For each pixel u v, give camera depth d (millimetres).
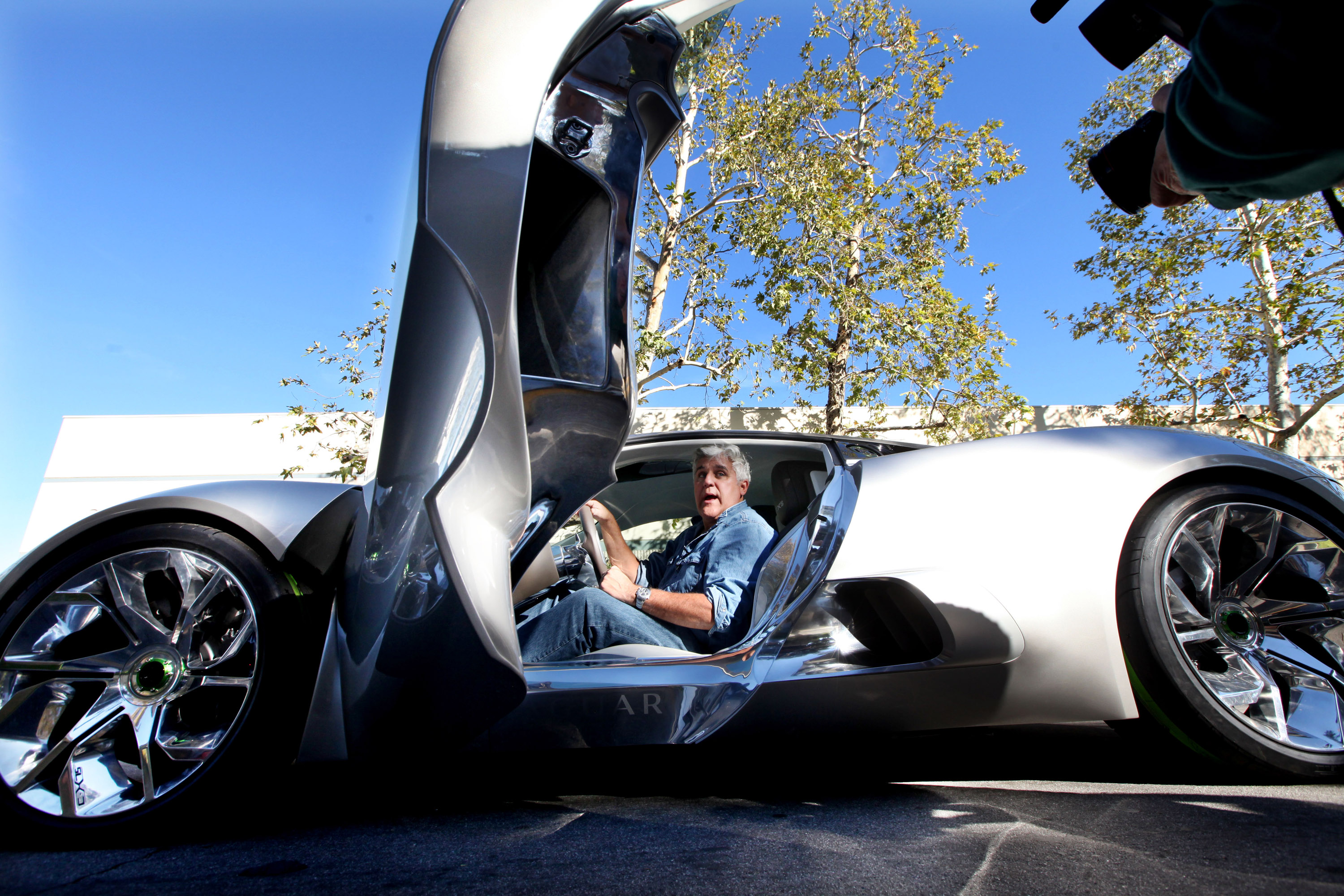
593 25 1330
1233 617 1496
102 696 1339
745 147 11820
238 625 1424
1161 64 11148
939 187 11828
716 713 1473
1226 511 1524
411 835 1160
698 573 1936
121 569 1392
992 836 996
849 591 1552
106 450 15023
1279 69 552
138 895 886
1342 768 1364
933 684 1469
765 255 11422
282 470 14805
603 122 1390
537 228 1391
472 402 1226
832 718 1468
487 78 1291
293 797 1503
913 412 13055
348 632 1383
